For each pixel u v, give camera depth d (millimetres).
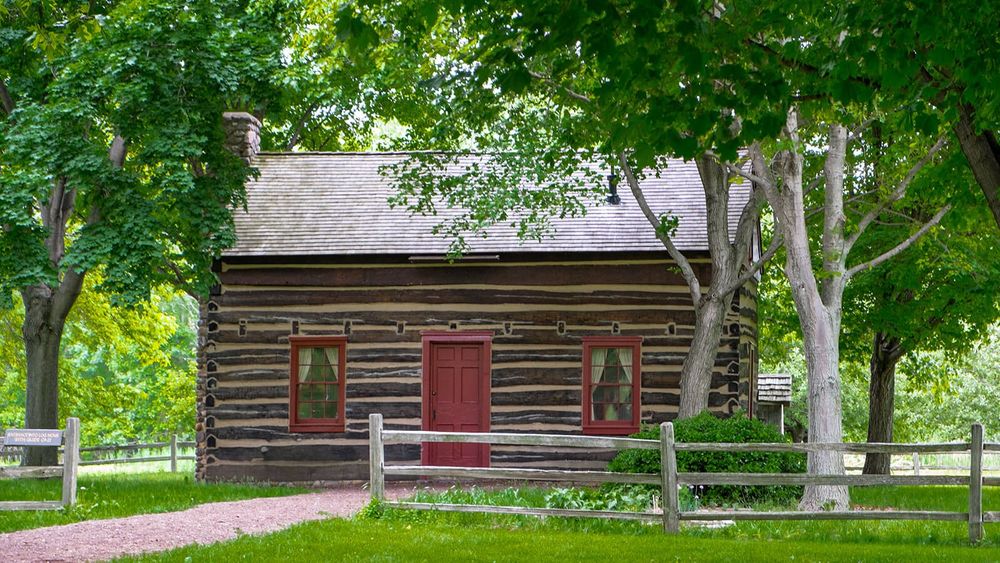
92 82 20078
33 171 19781
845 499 16031
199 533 12500
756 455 16750
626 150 19234
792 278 16734
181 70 20875
